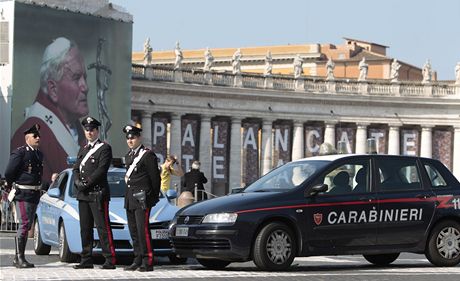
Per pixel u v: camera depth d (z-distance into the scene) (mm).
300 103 122938
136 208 29484
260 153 126438
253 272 29172
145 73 113062
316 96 123375
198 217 30078
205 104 117375
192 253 30109
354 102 125375
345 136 126688
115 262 32844
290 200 30188
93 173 29844
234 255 29547
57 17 89562
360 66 126625
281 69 172750
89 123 30250
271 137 121688
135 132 29891
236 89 118750
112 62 95562
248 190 31828
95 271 29078
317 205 30453
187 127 118000
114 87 95875
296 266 32375
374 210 31234
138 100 112688
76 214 33469
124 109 97000
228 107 118938
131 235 29953
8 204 56500
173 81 114750
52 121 88438
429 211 32000
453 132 129750
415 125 128375
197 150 118562
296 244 30234
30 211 30766
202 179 56000
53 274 27703
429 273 29016
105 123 94875
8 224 57781
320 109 124188
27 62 86438
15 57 85562
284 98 121938
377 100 126188
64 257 34062
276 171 32312
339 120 125062
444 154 129875
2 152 85625
